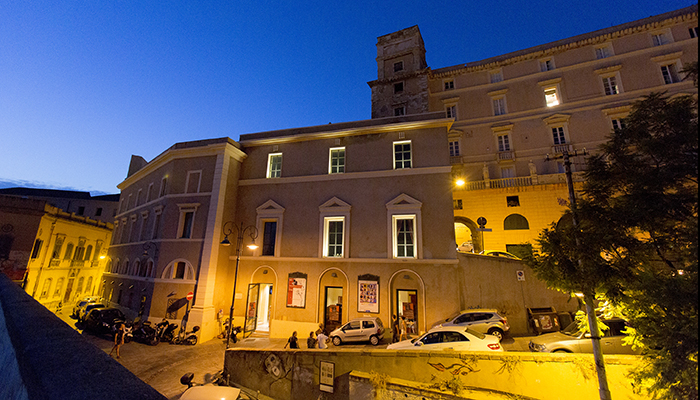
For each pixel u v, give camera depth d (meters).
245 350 11.69
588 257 6.40
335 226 20.61
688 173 5.16
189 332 18.30
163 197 23.19
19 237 25.78
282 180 22.30
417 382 8.47
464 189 29.47
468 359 8.72
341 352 9.67
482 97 33.19
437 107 34.66
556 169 28.36
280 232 21.27
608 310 7.37
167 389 11.77
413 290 18.11
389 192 19.88
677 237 5.39
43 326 2.90
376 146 21.09
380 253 18.97
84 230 37.38
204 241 20.41
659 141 5.42
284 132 23.92
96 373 1.83
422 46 36.50
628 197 5.80
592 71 29.84
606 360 7.97
